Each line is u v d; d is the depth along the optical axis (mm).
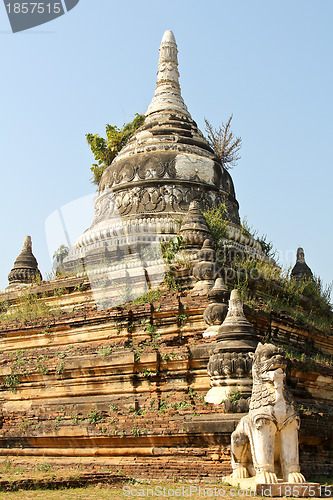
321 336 20844
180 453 14477
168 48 29625
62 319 19234
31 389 18406
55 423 16484
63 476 12906
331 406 17516
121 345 17625
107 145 30984
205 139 28031
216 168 26094
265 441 12070
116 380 17109
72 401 17281
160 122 27156
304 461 14852
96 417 16109
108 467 15172
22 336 19812
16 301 22688
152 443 15039
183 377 16406
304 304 22547
